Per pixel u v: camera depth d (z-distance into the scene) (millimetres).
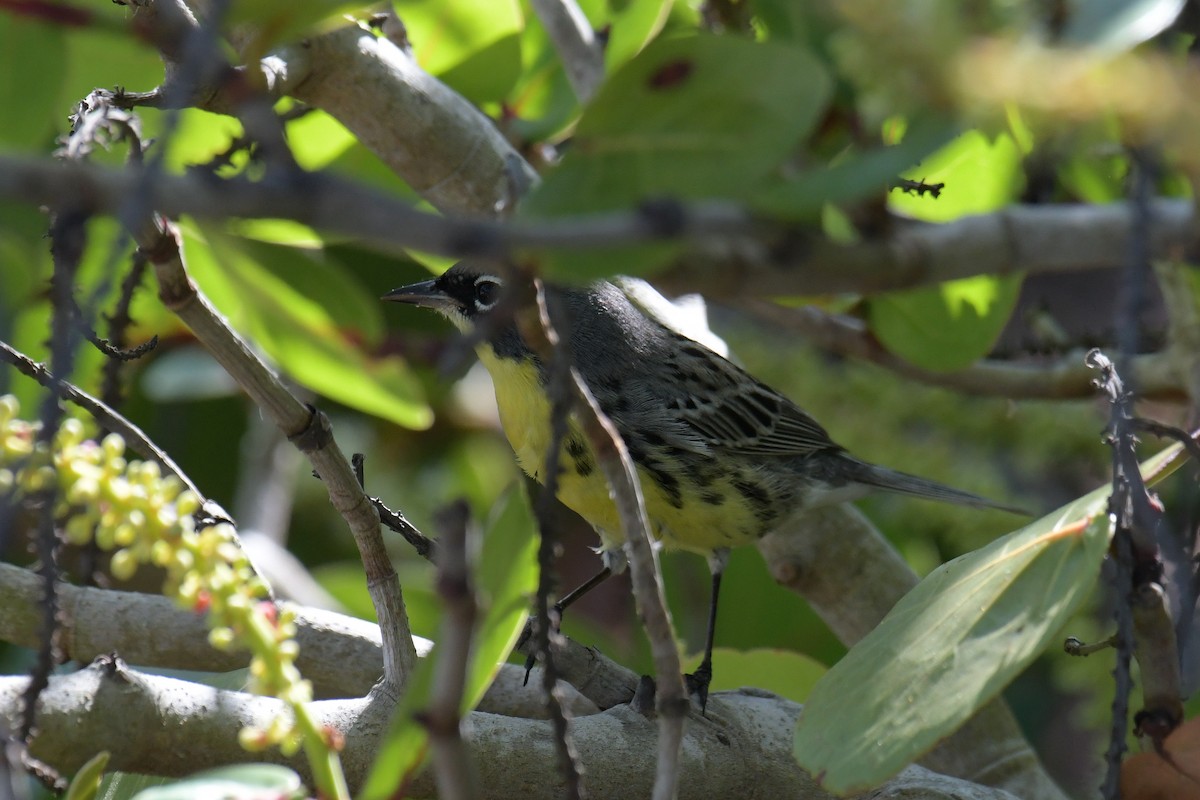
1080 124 2281
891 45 2199
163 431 3777
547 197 2727
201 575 2896
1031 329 3740
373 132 3662
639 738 3619
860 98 3588
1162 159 2953
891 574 3705
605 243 2314
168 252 3590
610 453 3363
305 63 3646
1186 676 3615
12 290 3602
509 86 3691
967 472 3768
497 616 3332
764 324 3811
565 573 3793
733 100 2713
